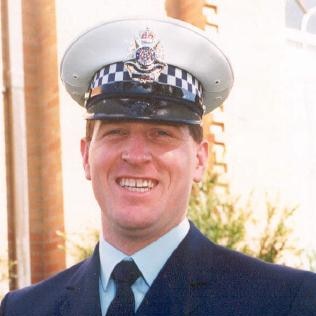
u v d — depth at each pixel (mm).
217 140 8586
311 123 9875
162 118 2877
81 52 3148
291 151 9258
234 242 6715
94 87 3029
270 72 9203
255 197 8695
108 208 2881
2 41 8102
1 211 7859
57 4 8070
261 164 8898
